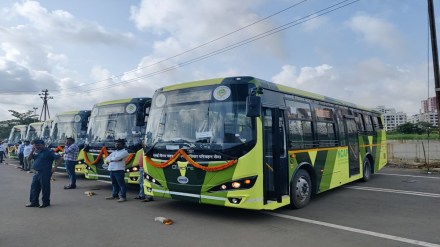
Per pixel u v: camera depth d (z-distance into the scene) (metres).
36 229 6.48
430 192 10.65
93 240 5.79
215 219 7.21
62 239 5.85
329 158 9.80
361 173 12.37
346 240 5.79
